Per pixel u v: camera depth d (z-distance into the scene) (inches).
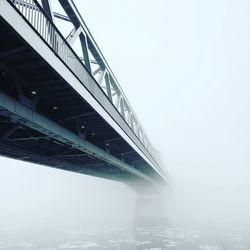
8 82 464.1
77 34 555.2
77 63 522.3
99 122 729.6
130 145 987.9
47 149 864.3
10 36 350.6
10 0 316.5
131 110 1113.4
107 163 1189.7
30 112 511.2
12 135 680.4
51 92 525.3
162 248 1441.9
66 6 543.8
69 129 701.3
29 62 412.5
